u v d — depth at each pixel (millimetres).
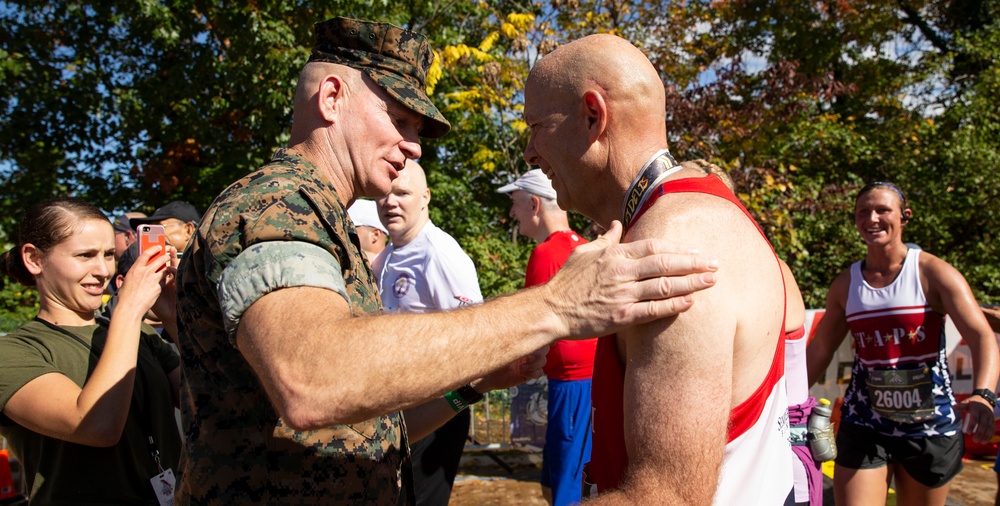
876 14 13016
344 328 1126
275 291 1186
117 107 10500
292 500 1375
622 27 10562
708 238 1297
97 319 2383
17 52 10289
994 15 12906
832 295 3572
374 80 1589
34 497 2084
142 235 2164
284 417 1109
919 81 12578
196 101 10320
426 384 1126
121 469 2145
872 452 3350
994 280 10086
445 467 3338
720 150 9023
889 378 3289
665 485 1173
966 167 10312
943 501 3328
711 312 1218
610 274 1192
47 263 2213
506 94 9547
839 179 10859
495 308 1209
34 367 2057
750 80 10836
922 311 3256
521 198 4305
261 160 9781
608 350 1446
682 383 1193
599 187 1537
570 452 3674
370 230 4316
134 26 10312
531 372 1854
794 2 13305
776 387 1422
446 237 3814
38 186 10359
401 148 1655
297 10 9336
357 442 1443
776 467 1408
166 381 2371
